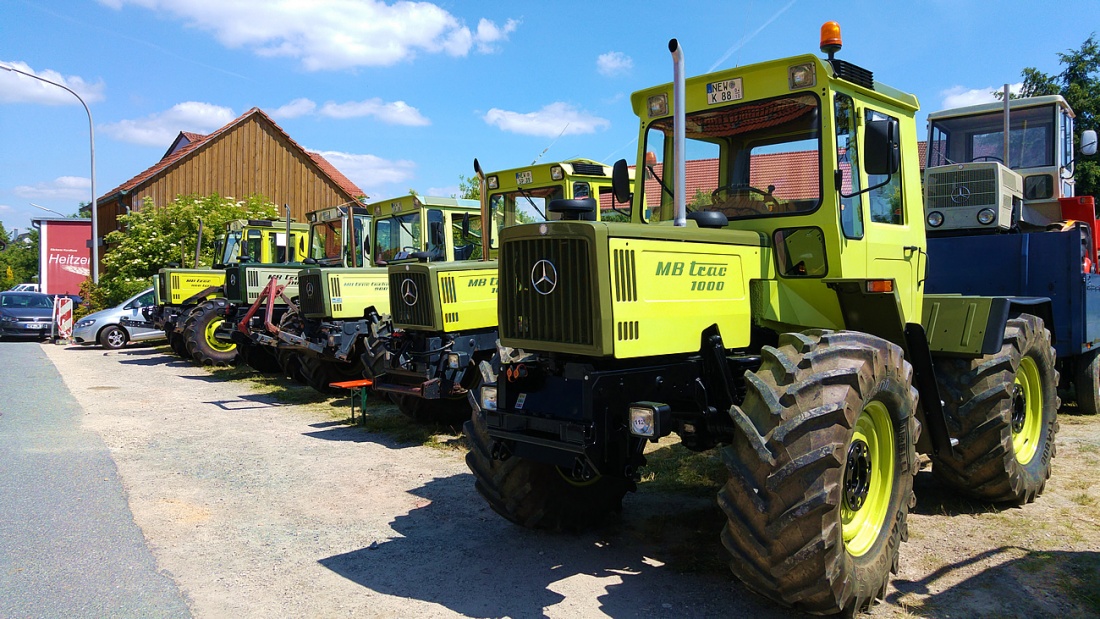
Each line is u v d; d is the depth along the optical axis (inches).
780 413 125.1
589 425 137.9
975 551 165.9
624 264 135.7
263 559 168.9
